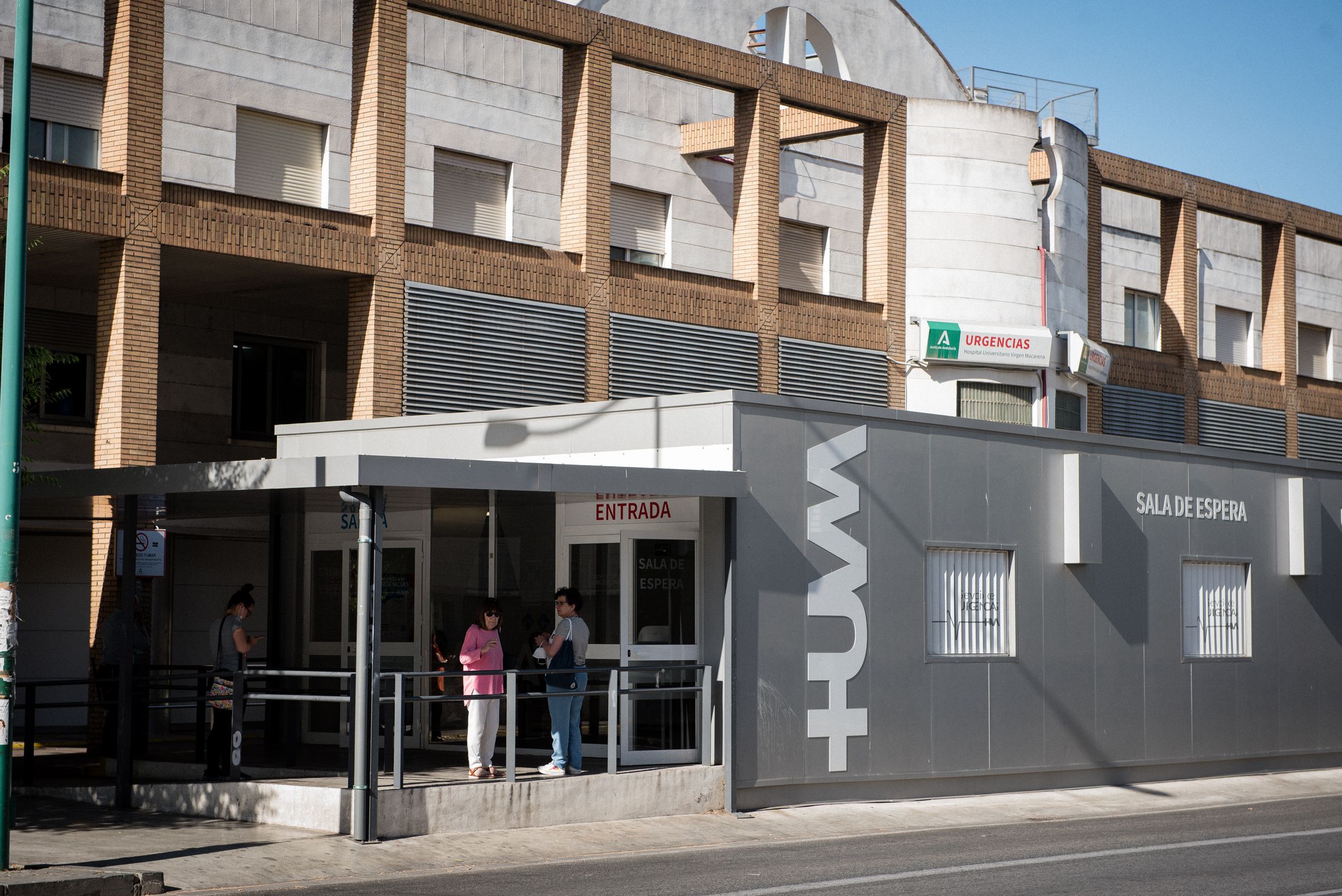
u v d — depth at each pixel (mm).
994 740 18625
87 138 24609
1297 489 23328
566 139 26219
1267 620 22844
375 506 13508
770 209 28609
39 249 21375
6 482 11289
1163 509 21344
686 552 16438
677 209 33188
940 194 30734
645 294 26719
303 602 18984
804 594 16719
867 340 30078
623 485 14703
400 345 23438
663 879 11836
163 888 11242
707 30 33906
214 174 25875
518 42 30516
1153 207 44969
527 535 17578
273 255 22188
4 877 10625
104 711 19391
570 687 15297
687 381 27234
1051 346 30969
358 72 23656
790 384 28781
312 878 11883
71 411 25047
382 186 23422
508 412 17891
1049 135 32125
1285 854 13578
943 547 18266
